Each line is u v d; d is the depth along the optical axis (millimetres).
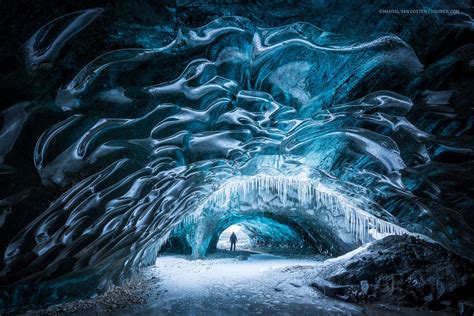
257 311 6828
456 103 3867
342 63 3740
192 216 15797
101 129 3234
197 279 10344
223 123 4617
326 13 3053
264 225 19594
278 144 5945
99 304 6926
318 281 8617
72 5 2264
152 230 8320
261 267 12773
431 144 4645
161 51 2980
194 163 5551
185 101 3705
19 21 2129
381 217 9539
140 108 3391
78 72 2643
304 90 4125
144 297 7918
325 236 15664
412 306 6996
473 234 6172
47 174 3084
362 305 7211
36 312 5609
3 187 2834
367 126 4918
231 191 15852
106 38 2629
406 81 3857
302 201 15531
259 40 3301
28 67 2330
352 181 7336
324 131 5355
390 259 8117
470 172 4840
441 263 7691
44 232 3725
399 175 5863
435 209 6520
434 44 3334
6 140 2555
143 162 4301
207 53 3281
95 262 6500
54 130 2857
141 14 2580
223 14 2914
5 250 3402
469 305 6316
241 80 3811
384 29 3262
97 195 4066
